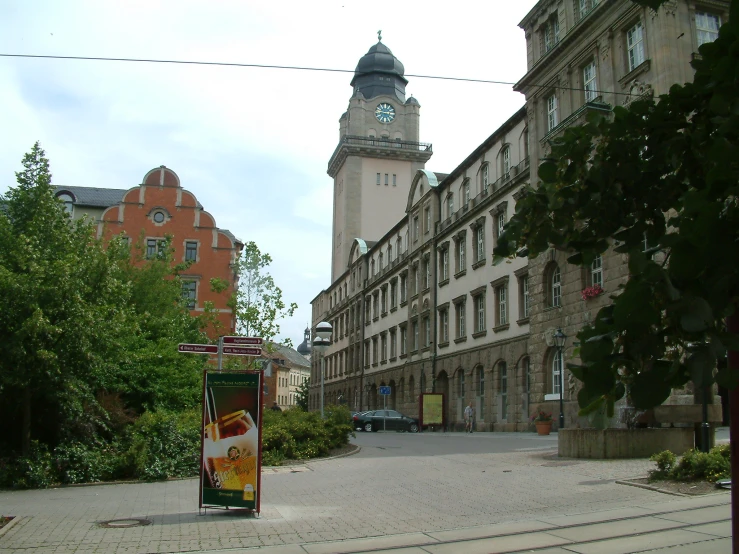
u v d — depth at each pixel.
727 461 12.23
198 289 47.00
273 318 30.06
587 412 2.65
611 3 27.83
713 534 8.49
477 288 41.47
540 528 9.31
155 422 17.48
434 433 40.44
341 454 20.94
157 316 27.91
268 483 14.77
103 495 13.55
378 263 66.75
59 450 15.84
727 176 2.48
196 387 22.66
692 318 2.34
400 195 84.00
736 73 2.77
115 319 17.33
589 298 28.16
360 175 83.44
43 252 17.64
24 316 15.49
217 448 11.12
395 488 13.71
